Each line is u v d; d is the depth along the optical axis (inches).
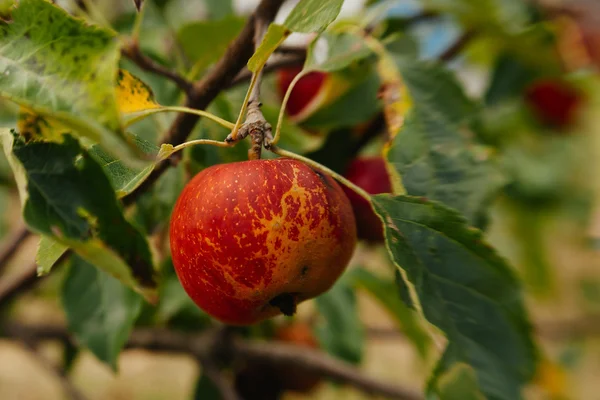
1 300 21.0
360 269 25.5
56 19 11.7
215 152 16.7
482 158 16.5
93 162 12.2
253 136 13.8
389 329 32.7
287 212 13.4
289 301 14.1
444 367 13.9
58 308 32.8
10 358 50.9
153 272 12.6
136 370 50.1
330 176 14.4
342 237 13.9
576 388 39.8
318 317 27.9
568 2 25.3
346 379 23.1
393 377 45.4
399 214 13.9
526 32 22.2
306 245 13.5
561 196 33.3
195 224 13.6
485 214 16.2
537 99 29.8
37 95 11.5
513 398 13.8
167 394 46.8
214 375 23.4
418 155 16.4
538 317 45.0
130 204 15.8
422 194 16.0
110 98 11.3
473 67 28.0
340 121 18.4
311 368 23.4
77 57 11.6
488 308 14.2
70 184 12.1
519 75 25.0
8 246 21.2
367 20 20.0
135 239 12.4
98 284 19.4
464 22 22.5
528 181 32.0
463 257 14.2
